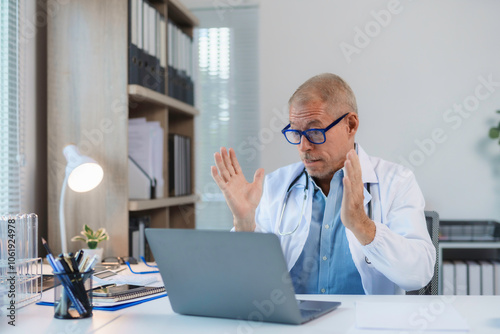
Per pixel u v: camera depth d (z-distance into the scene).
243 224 1.35
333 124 1.42
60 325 0.98
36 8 2.16
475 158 2.97
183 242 0.98
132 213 2.35
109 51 2.08
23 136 2.08
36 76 2.17
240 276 0.96
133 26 2.10
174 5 2.53
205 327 0.96
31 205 2.13
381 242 1.20
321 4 3.06
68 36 2.11
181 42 2.68
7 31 1.97
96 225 2.09
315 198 1.57
